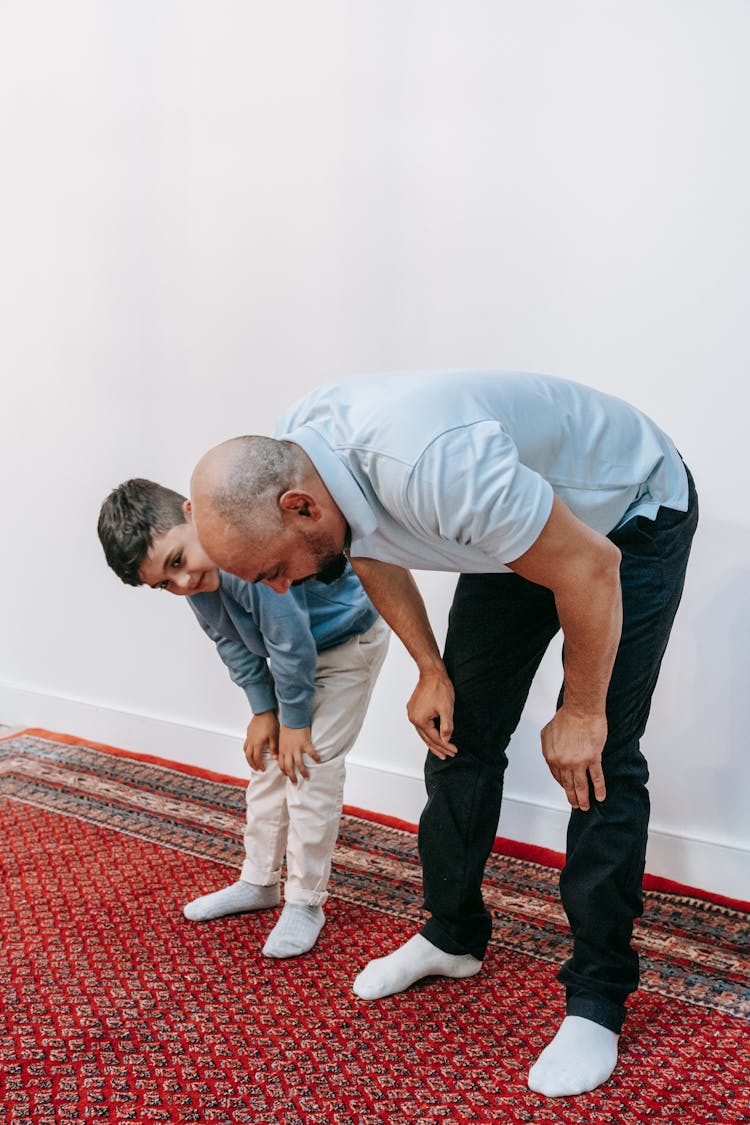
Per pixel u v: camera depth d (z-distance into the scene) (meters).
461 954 1.63
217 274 2.41
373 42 2.15
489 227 2.05
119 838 2.17
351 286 2.23
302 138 2.26
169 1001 1.56
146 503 1.52
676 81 1.85
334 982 1.63
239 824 2.26
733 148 1.81
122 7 2.48
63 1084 1.36
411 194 2.13
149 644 2.67
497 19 2.00
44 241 2.67
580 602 1.18
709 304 1.86
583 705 1.30
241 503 1.12
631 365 1.94
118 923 1.81
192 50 2.39
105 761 2.64
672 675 1.97
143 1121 1.29
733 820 1.95
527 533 1.11
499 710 1.53
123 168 2.52
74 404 2.69
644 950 1.75
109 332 2.60
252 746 1.77
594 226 1.95
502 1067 1.42
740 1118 1.31
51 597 2.83
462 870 1.57
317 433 1.20
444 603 2.19
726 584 1.90
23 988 1.59
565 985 1.50
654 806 2.02
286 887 1.76
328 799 1.72
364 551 1.32
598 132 1.92
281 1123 1.29
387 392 1.20
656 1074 1.40
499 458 1.10
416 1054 1.44
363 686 1.74
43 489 2.78
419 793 2.29
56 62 2.60
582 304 1.97
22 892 1.92
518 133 2.00
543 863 2.08
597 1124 1.29
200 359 2.46
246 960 1.69
